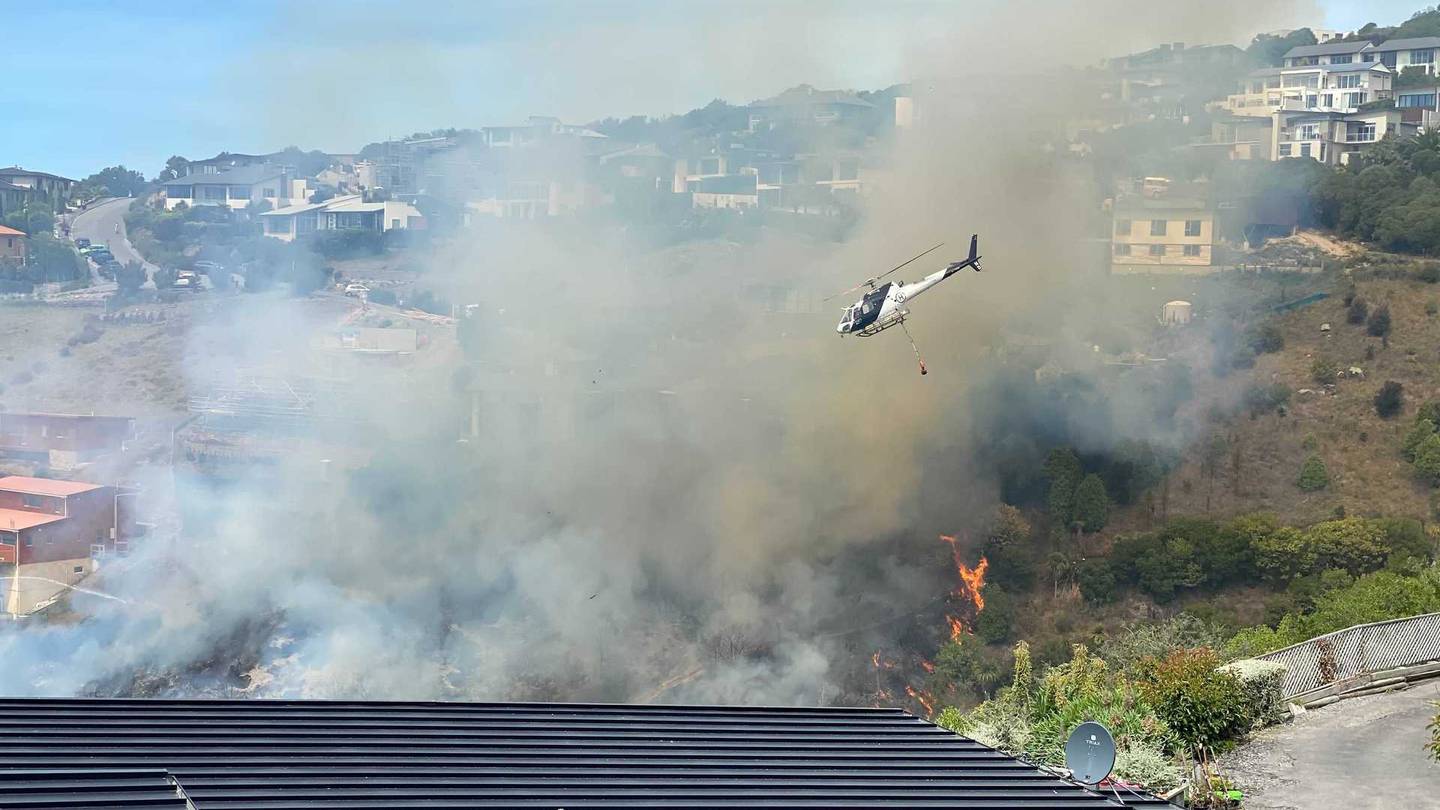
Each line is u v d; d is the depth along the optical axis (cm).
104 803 1077
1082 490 6388
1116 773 1580
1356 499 6178
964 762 1355
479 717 1368
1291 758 1809
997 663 5569
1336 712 2003
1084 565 5909
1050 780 1324
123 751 1212
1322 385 6962
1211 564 5600
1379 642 2222
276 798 1119
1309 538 5500
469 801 1149
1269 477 6481
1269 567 5516
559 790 1191
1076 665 1983
